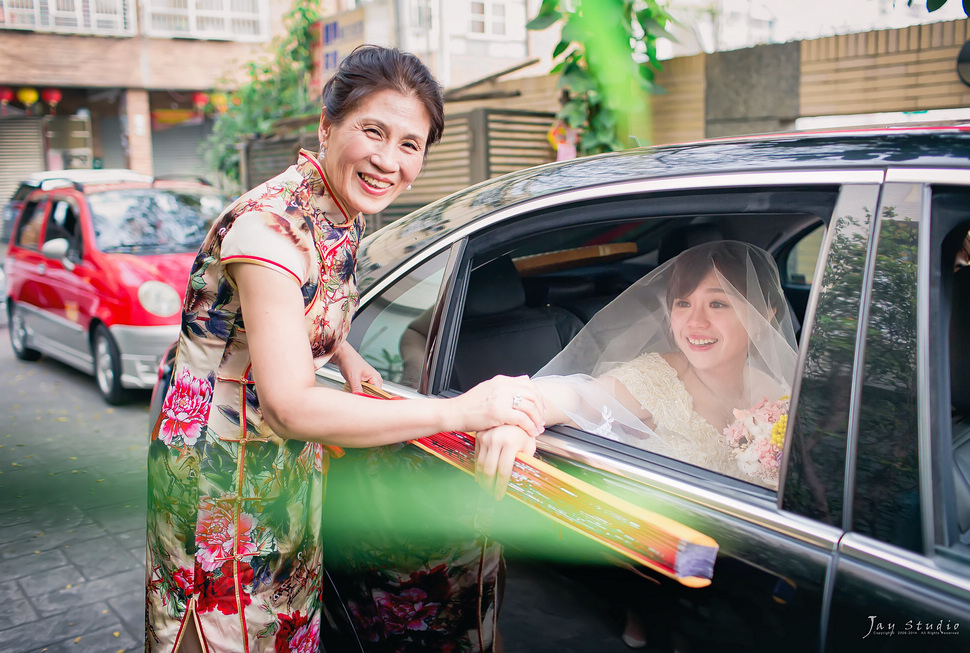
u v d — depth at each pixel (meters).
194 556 1.31
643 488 1.24
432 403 1.18
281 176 1.24
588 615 1.27
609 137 5.30
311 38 9.83
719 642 1.11
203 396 1.28
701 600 1.12
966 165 1.05
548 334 2.09
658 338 1.73
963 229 1.08
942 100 4.70
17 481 3.90
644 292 1.77
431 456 1.51
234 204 1.22
